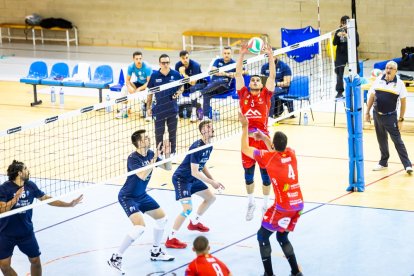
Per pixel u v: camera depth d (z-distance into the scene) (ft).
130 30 109.09
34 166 58.03
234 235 46.70
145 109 73.20
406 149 62.49
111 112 76.89
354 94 52.49
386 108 56.65
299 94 70.08
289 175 38.86
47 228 48.08
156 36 107.86
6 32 115.03
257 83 43.55
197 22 105.40
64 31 112.78
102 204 52.11
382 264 42.45
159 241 43.39
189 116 73.61
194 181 46.19
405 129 68.90
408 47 88.28
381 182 55.77
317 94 73.46
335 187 54.75
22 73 93.71
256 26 102.37
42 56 103.35
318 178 56.65
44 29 113.09
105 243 45.78
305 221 48.55
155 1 106.73
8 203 37.83
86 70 80.64
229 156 62.34
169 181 56.75
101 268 42.47
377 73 71.97
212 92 69.36
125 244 41.63
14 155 61.21
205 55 102.32
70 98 83.15
